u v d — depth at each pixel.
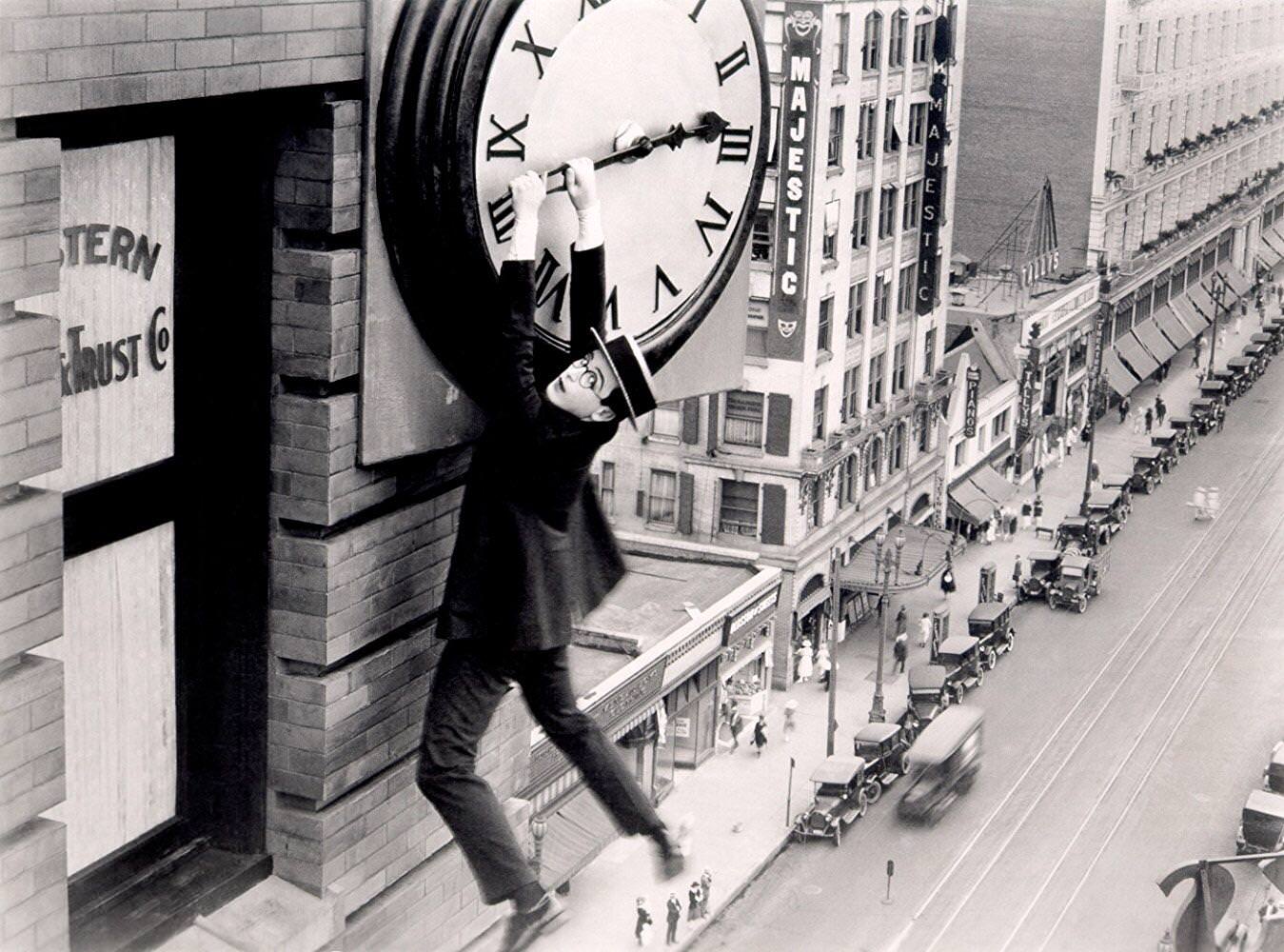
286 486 5.86
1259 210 58.88
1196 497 34.78
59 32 4.56
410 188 5.62
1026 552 55.88
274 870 6.16
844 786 24.22
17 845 4.80
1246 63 56.31
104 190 5.25
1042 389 60.72
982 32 54.31
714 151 6.24
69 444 5.23
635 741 38.62
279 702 6.00
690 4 6.01
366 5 5.54
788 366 48.78
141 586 5.67
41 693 4.78
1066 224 57.81
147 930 5.68
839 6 46.59
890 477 54.84
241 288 5.73
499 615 5.29
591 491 5.66
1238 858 6.43
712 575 45.84
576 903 25.36
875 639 52.41
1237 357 54.09
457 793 5.44
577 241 5.59
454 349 6.02
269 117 5.60
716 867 27.16
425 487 6.36
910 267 54.66
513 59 5.51
